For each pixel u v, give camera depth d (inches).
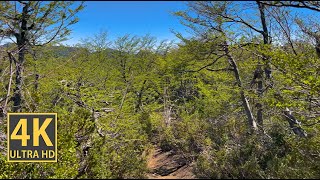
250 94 436.1
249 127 450.6
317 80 292.0
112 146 346.0
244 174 307.7
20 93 364.8
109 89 609.0
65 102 472.7
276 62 319.0
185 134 479.2
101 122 399.2
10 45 419.8
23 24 428.8
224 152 362.3
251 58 443.5
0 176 263.1
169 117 647.8
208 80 633.0
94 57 773.3
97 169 283.6
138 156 388.2
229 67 533.0
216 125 491.2
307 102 316.2
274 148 337.1
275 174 277.3
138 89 764.6
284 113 391.2
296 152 298.2
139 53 884.0
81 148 309.3
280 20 409.4
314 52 339.9
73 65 605.3
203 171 346.6
